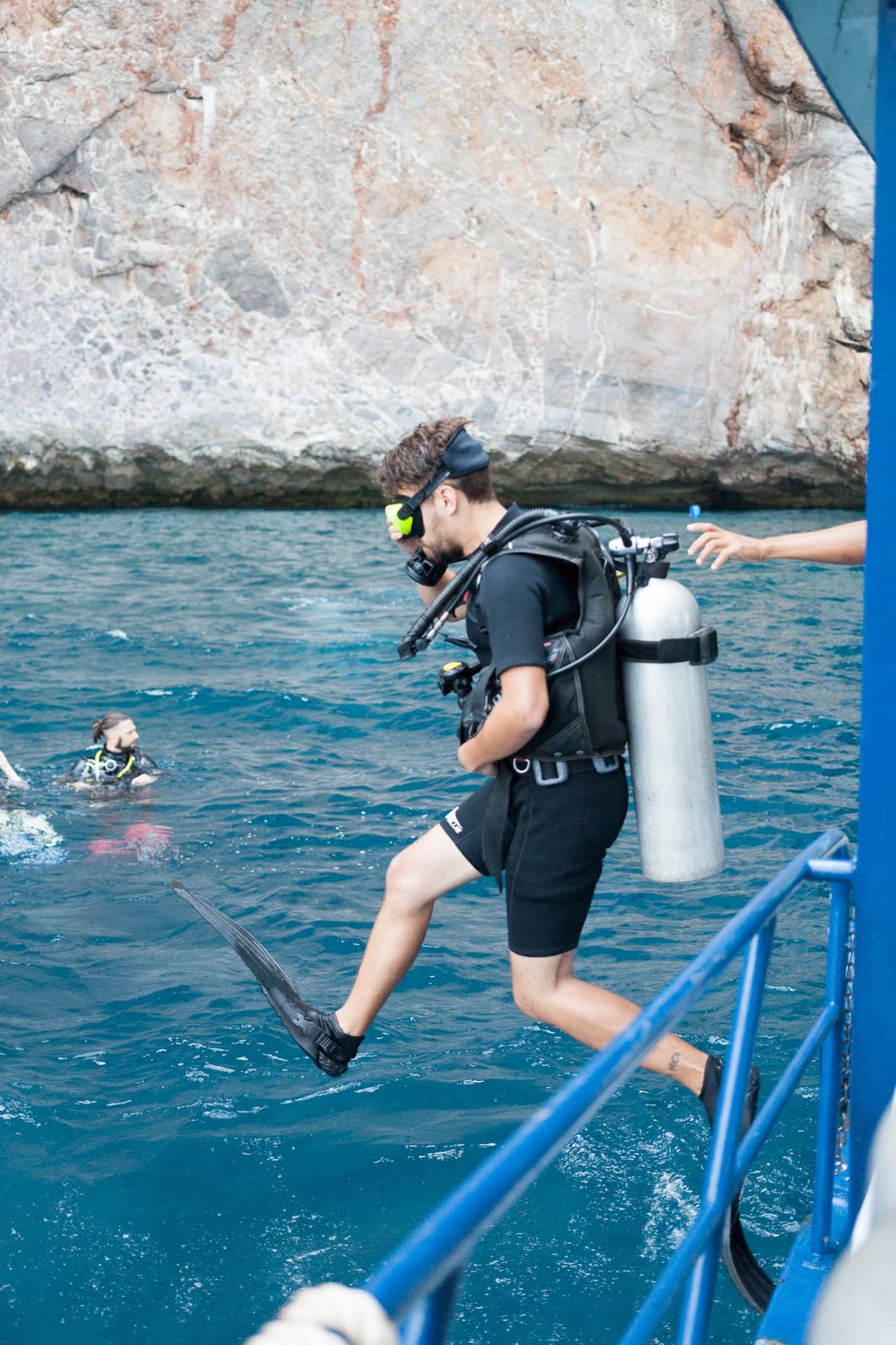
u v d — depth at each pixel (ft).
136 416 85.87
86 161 82.74
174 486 88.33
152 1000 19.75
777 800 29.89
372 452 88.02
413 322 87.30
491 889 24.89
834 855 9.57
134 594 57.57
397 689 41.93
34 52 80.69
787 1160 14.64
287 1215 13.96
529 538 9.63
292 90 83.82
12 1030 18.66
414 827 28.68
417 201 85.81
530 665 9.32
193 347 86.28
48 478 86.33
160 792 31.24
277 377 86.94
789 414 89.25
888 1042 9.07
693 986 5.95
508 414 88.33
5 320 83.76
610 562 9.77
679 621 9.54
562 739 9.61
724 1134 7.41
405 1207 14.07
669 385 89.15
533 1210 13.80
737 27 82.64
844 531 10.05
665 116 85.35
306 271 86.07
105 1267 12.96
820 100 82.33
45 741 35.78
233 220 84.89
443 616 9.98
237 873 25.73
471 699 9.96
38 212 83.25
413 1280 3.16
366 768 33.53
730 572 66.54
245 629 50.96
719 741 35.40
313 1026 10.78
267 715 38.91
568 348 88.12
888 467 8.66
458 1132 15.61
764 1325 8.78
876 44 8.48
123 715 32.07
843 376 87.81
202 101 83.10
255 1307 12.36
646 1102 16.16
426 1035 18.52
